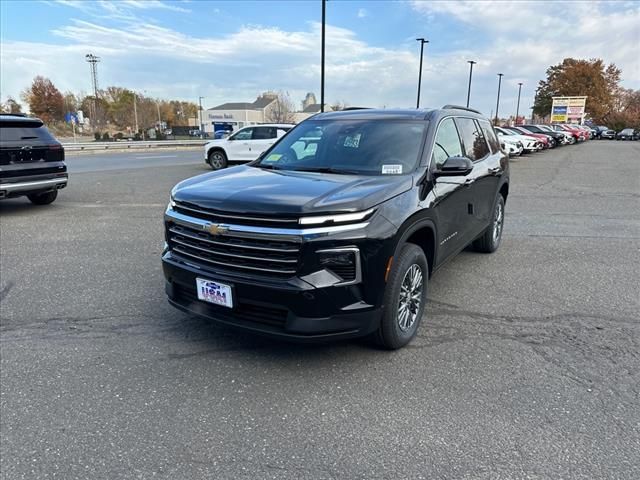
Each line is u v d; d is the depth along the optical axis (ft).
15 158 27.07
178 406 9.45
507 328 12.92
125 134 241.35
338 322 9.89
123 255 19.90
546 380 10.34
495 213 19.71
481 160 17.35
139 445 8.33
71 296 15.25
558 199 35.14
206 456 8.06
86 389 10.02
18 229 24.58
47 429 8.74
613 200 34.63
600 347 11.83
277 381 10.34
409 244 11.60
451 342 12.10
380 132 14.02
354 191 10.45
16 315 13.75
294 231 9.51
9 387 10.07
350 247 9.71
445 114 15.14
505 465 7.80
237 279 10.05
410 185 11.54
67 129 268.82
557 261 19.17
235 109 323.57
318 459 7.98
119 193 36.94
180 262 11.19
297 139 15.23
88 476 7.61
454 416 9.10
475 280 16.84
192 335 12.53
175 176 48.83
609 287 16.12
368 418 9.06
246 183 11.47
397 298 10.89
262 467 7.80
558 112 199.93
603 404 9.47
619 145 129.08
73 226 25.35
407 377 10.47
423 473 7.66
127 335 12.53
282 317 9.99
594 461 7.89
